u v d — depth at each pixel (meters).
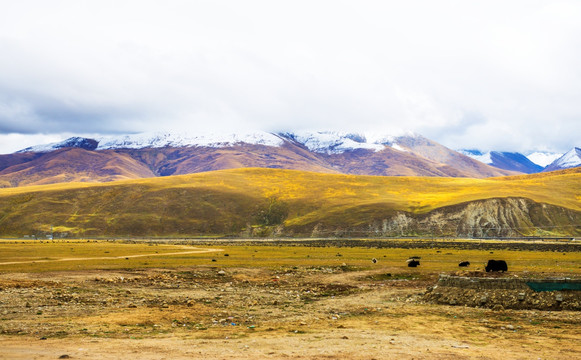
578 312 34.31
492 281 39.62
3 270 60.66
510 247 132.25
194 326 30.14
